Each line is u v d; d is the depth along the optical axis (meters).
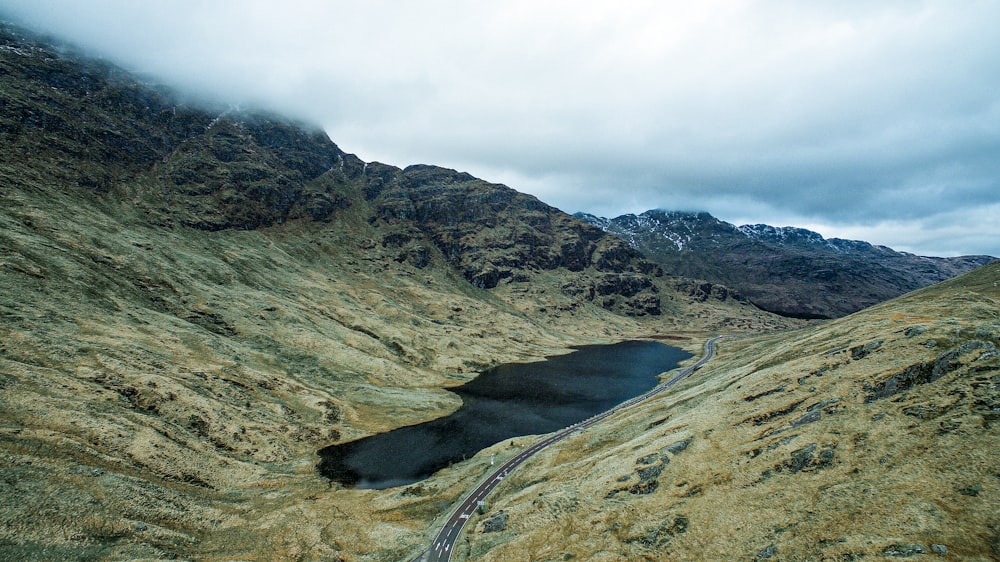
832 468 55.09
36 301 126.25
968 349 60.78
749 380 95.44
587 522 66.44
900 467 49.66
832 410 65.75
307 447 121.75
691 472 68.56
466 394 188.50
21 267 138.50
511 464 107.19
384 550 74.75
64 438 78.50
